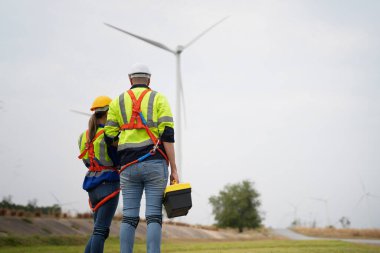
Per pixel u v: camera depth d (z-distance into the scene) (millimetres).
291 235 79688
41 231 20484
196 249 12539
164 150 3766
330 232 86875
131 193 3729
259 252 9969
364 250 11031
